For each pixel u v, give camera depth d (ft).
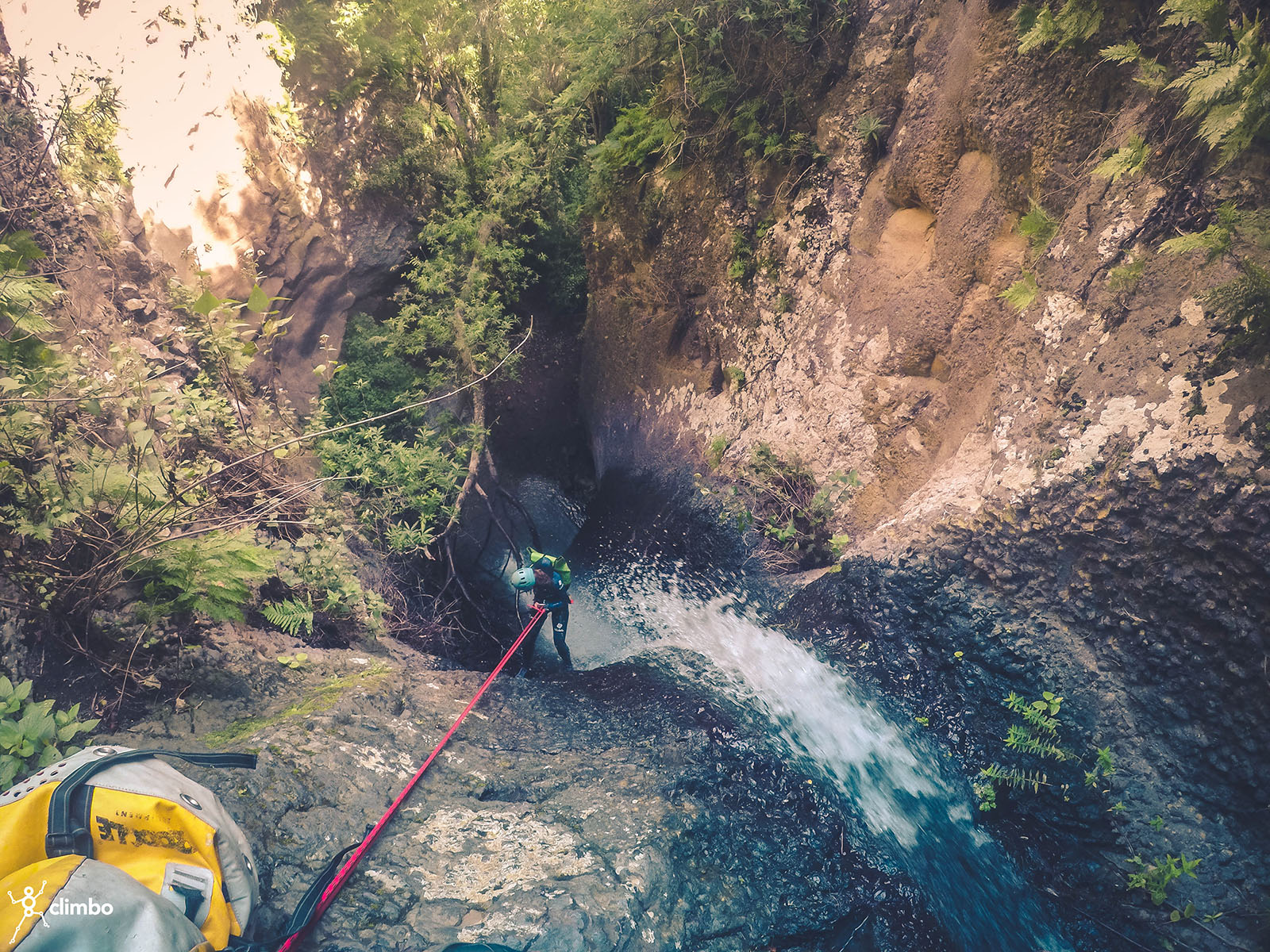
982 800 13.89
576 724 16.24
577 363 43.37
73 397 14.11
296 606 17.92
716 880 11.78
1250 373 12.02
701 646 21.57
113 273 23.84
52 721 10.83
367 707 14.90
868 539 19.79
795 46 24.98
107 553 13.92
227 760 11.75
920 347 21.17
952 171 20.56
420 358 37.19
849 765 15.48
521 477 42.14
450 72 37.63
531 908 9.99
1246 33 11.02
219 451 20.68
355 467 27.84
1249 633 11.60
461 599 31.04
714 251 29.55
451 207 36.68
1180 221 13.71
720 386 30.73
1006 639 14.94
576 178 40.06
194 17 29.48
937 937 12.22
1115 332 14.46
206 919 7.49
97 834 7.30
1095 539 13.87
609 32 29.35
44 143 23.17
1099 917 12.10
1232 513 11.68
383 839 11.25
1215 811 11.92
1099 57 15.70
